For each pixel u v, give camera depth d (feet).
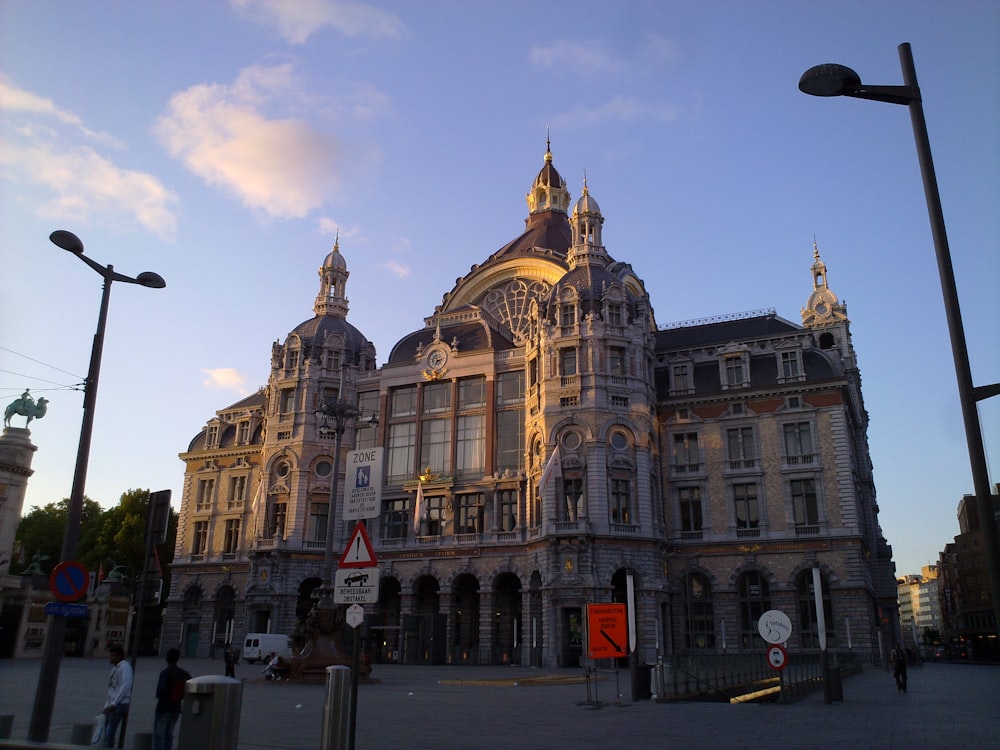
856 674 186.39
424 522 255.70
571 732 73.15
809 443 227.61
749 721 82.94
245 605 267.18
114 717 53.67
